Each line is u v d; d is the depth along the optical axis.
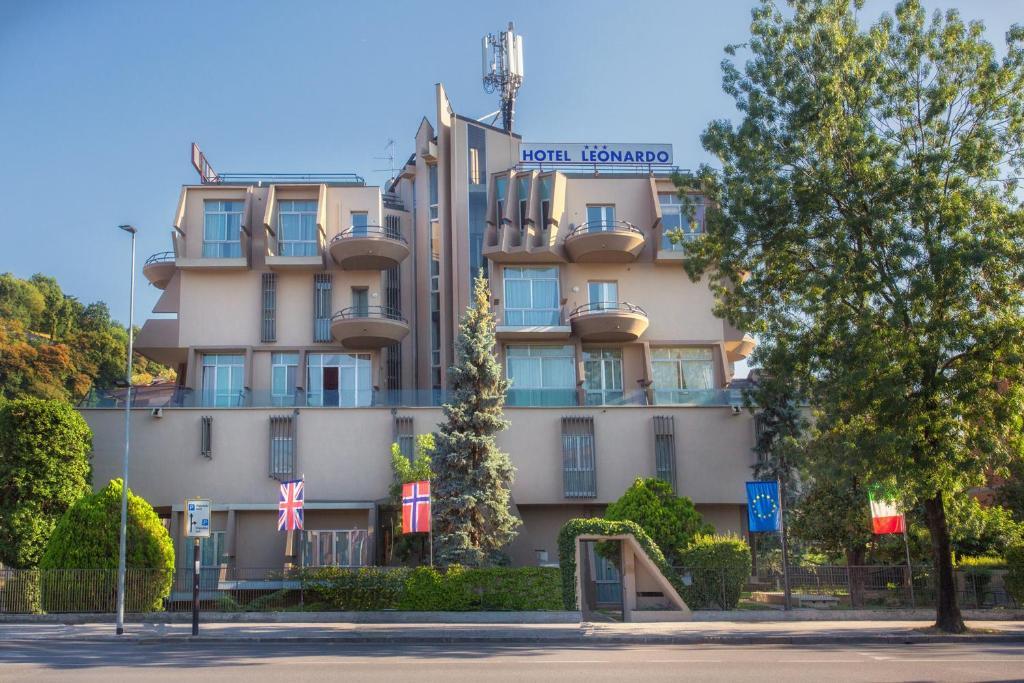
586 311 43.41
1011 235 24.16
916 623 27.75
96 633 24.97
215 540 38.12
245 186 45.22
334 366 44.41
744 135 27.45
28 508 31.61
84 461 33.56
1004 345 23.56
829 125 26.50
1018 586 30.20
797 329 27.64
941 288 23.59
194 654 19.41
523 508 40.06
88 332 81.12
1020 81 25.64
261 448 38.94
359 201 45.72
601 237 43.03
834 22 27.55
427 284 50.59
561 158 47.53
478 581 30.48
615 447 40.00
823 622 28.44
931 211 24.38
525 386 43.50
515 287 44.38
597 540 32.19
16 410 32.34
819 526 33.25
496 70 56.56
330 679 14.64
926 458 24.56
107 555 30.22
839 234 25.77
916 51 26.31
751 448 39.91
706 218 29.36
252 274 44.62
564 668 16.31
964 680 14.59
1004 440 25.52
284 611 30.36
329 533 36.59
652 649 21.00
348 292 44.91
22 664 17.06
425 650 20.50
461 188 47.31
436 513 34.50
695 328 44.78
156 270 45.34
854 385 24.33
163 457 38.44
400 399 40.03
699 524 35.22
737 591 30.48
